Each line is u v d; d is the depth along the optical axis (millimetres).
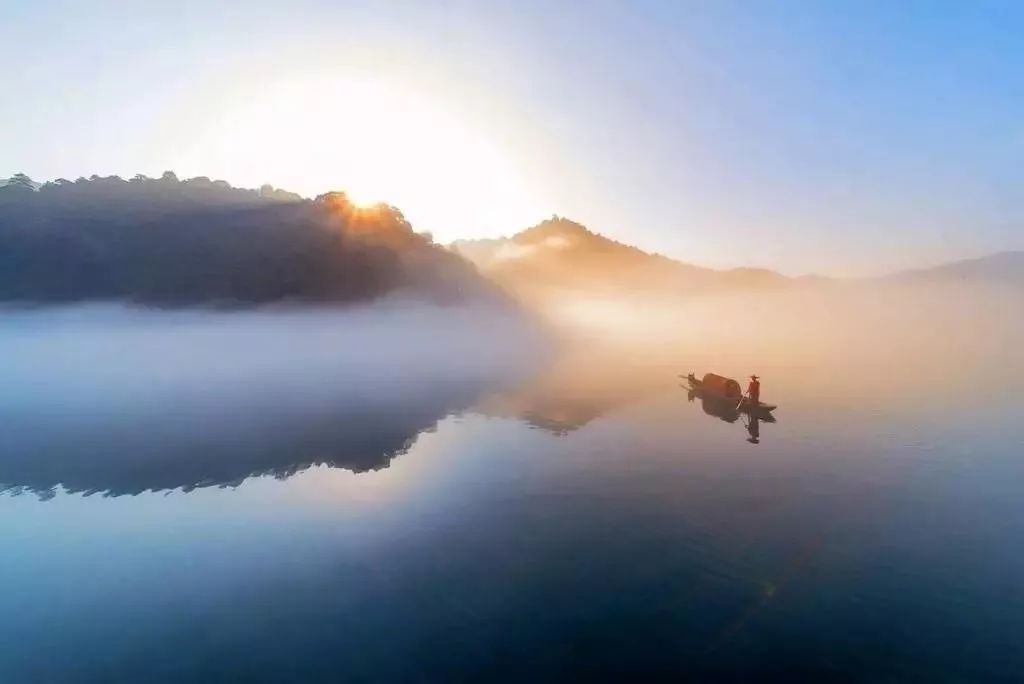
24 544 26969
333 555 25359
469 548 25766
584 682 17000
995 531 26688
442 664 17922
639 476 34719
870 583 22297
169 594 22375
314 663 18109
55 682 17531
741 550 25125
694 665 17703
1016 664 17547
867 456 38156
